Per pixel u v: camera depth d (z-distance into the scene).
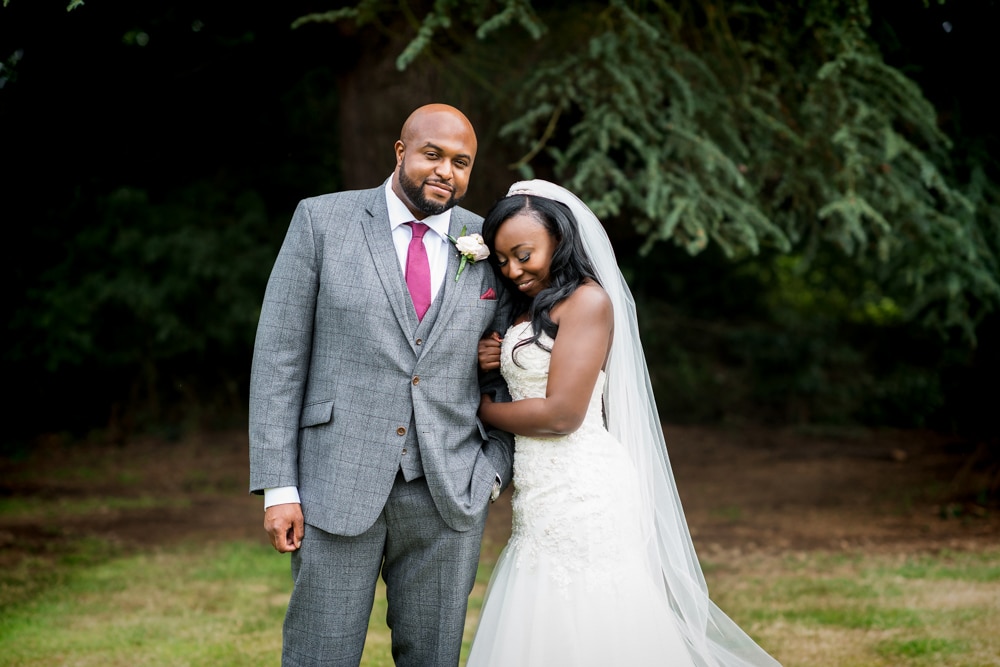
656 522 2.80
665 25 5.36
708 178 4.99
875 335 12.43
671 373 12.55
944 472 8.52
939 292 5.98
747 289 12.84
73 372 11.09
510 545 2.68
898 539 6.11
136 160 7.56
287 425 2.51
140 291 10.01
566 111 5.36
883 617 4.20
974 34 5.55
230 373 11.77
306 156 9.25
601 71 5.11
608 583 2.52
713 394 12.59
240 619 4.30
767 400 12.48
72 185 7.53
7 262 8.57
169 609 4.48
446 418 2.56
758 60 5.32
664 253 12.12
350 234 2.55
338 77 6.01
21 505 7.65
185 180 8.75
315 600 2.51
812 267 10.12
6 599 4.66
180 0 5.88
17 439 10.73
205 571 5.30
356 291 2.50
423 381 2.52
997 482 7.14
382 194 2.64
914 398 11.57
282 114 8.29
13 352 9.97
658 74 5.10
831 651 3.74
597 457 2.62
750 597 4.64
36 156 6.95
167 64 6.51
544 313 2.61
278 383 2.51
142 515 7.23
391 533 2.56
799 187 5.41
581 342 2.56
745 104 5.12
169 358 11.39
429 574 2.58
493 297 2.66
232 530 6.62
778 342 12.48
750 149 5.40
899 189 5.13
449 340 2.55
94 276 10.03
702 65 5.02
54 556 5.73
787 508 7.46
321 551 2.49
